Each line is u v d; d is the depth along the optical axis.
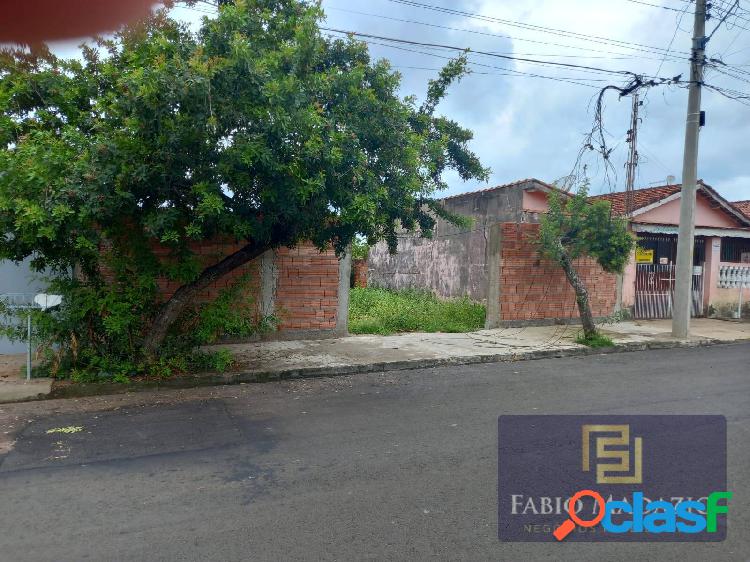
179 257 7.47
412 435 5.42
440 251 16.42
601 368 8.84
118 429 5.62
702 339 11.55
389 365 8.68
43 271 7.81
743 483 4.30
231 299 8.08
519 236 12.31
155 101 5.88
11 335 7.36
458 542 3.42
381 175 7.56
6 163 6.00
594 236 10.92
